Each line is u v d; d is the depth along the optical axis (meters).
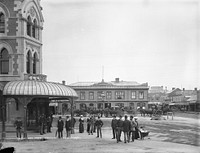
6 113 29.39
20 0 30.94
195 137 25.77
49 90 26.30
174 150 18.83
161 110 62.84
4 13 30.69
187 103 82.19
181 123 42.00
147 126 37.47
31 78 30.17
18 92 25.14
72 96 28.39
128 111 66.81
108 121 47.97
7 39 30.66
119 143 22.03
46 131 30.73
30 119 30.89
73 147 20.25
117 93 80.12
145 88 79.44
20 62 30.52
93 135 27.97
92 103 79.88
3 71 31.06
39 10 34.66
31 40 32.56
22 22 30.81
